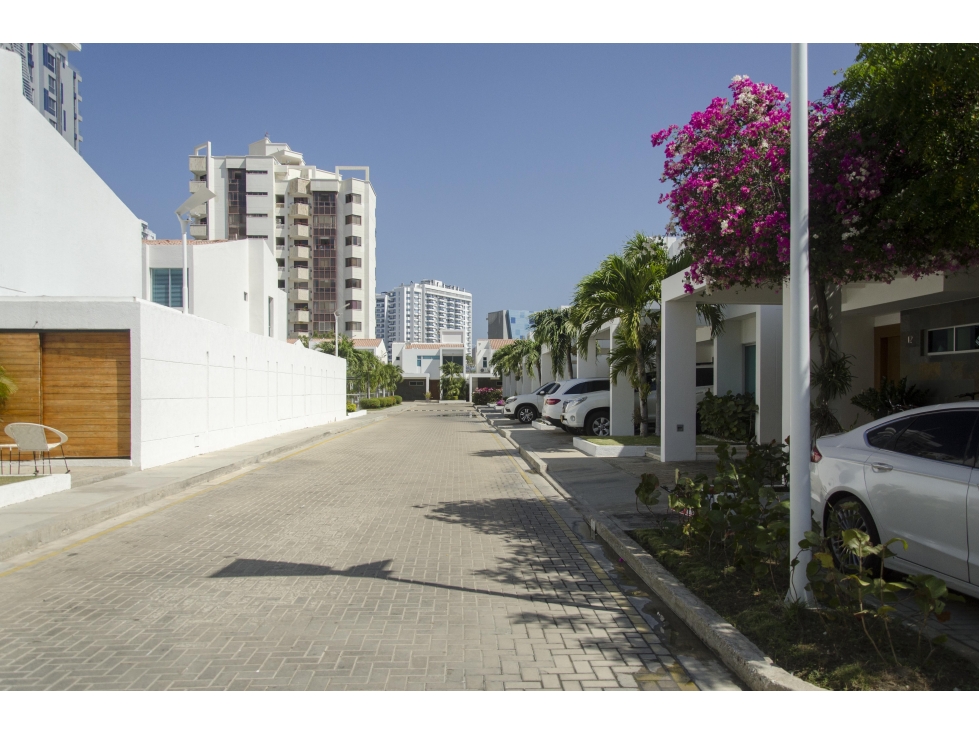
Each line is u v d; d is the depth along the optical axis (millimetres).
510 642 4609
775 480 8586
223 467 13367
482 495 10812
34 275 17594
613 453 15336
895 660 3926
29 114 17359
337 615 5086
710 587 5398
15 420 12367
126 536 7715
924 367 12172
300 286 81250
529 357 40906
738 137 7090
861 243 6523
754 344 17594
